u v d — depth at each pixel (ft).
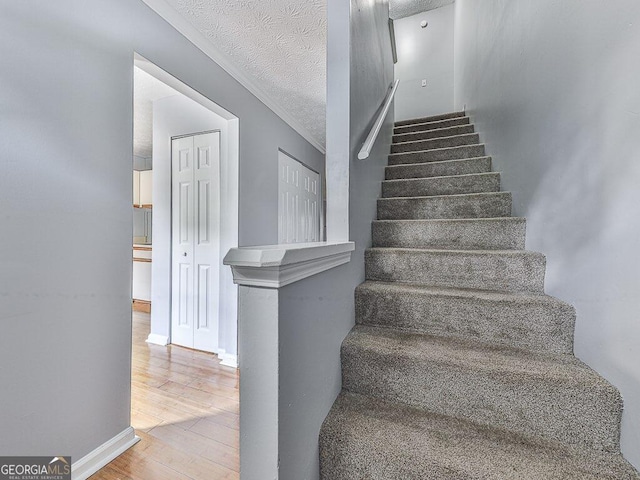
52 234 3.80
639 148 2.49
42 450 3.71
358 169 4.76
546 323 3.68
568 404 2.92
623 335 2.70
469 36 9.82
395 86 8.73
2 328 3.37
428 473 2.61
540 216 4.49
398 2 14.19
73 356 4.04
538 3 4.50
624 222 2.67
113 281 4.55
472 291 4.43
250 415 2.15
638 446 2.53
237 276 2.13
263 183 9.30
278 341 2.05
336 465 2.88
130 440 4.82
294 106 9.93
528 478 2.46
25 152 3.53
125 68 4.75
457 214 6.24
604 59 2.95
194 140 8.68
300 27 6.10
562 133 3.80
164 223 9.15
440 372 3.34
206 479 4.21
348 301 4.16
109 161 4.48
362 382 3.66
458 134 9.46
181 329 9.02
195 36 6.20
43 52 3.69
